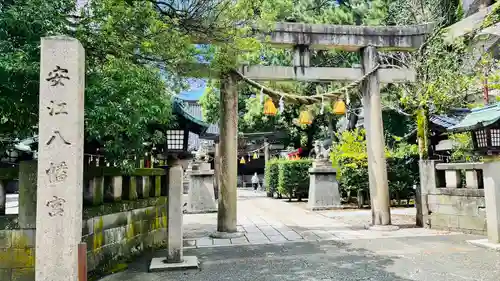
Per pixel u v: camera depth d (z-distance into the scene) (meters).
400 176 15.02
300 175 18.42
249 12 6.07
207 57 7.09
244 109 26.47
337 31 9.82
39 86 4.46
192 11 5.80
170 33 5.47
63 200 4.01
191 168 15.37
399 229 9.78
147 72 5.68
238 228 10.30
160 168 8.34
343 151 15.17
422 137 11.23
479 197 8.81
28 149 9.74
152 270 6.09
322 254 7.16
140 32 5.43
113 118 5.01
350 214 13.23
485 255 6.86
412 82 10.59
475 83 11.80
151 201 7.88
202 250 7.61
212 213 14.18
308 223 11.16
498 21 13.17
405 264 6.34
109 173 6.40
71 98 4.11
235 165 9.32
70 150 4.07
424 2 12.70
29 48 4.55
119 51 5.31
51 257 3.96
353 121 20.30
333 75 9.91
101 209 6.04
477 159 11.02
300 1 16.53
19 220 5.06
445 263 6.35
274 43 9.53
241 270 6.13
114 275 5.91
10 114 5.04
